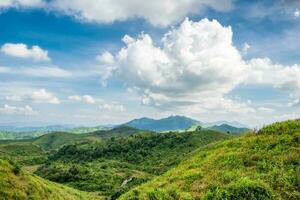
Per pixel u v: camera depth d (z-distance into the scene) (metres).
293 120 36.47
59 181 142.00
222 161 31.12
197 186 27.03
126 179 138.62
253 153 30.30
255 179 24.28
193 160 35.66
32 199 44.19
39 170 177.25
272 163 26.86
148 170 164.75
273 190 22.58
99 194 107.25
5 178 44.31
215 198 22.95
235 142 36.06
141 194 27.86
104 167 174.38
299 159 26.20
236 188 22.97
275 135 33.53
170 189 27.19
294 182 23.06
